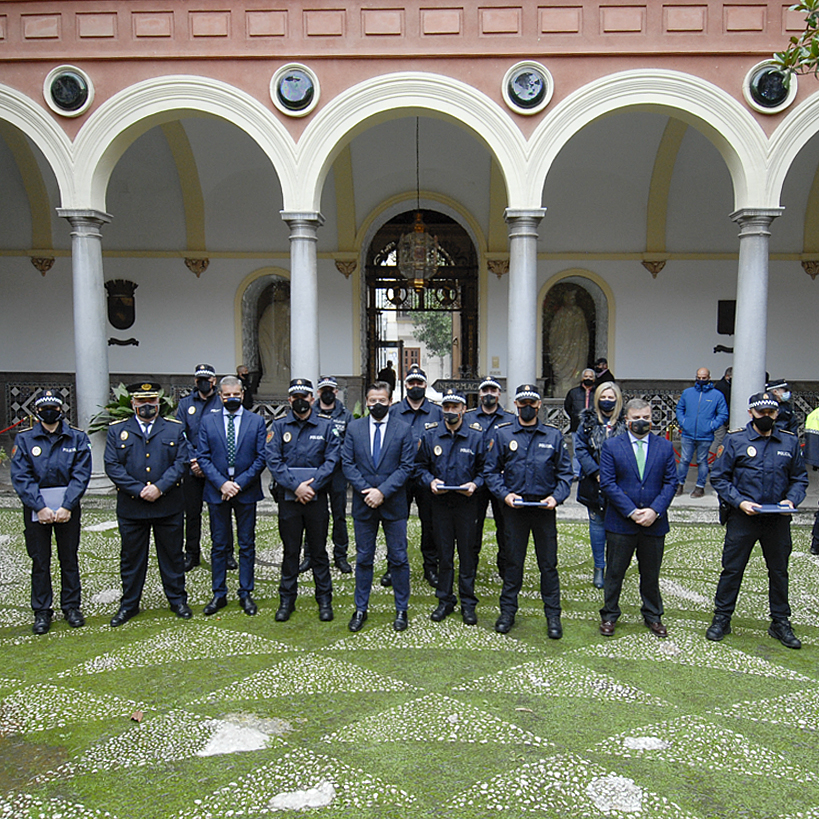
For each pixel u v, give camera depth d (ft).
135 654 14.15
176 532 16.06
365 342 45.32
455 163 41.39
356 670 13.41
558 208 42.42
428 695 12.39
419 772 10.07
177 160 40.40
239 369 37.47
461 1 27.09
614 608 15.28
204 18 27.50
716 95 26.76
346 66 27.43
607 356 43.50
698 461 29.25
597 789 9.66
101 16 27.63
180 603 16.33
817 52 17.04
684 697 12.35
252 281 43.34
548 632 15.14
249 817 9.11
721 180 40.68
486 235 42.98
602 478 14.98
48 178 41.45
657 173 40.29
